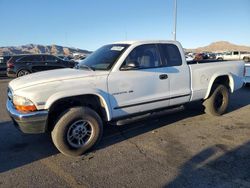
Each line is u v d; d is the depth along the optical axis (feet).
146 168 13.64
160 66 18.29
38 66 57.72
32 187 12.17
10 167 14.16
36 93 14.15
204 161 14.24
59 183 12.45
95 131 15.66
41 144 17.22
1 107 28.27
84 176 13.03
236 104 27.25
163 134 18.51
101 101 16.06
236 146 16.10
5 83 51.85
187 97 19.77
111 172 13.34
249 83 37.17
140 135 18.40
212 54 148.25
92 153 15.67
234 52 141.28
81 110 15.10
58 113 15.51
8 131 19.92
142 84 17.15
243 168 13.39
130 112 17.03
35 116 14.16
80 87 15.07
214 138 17.51
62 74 15.58
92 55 18.93
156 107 18.16
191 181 12.30
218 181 12.25
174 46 19.30
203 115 22.75
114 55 16.94
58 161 14.75
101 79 15.67
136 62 16.89
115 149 16.16
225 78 22.94
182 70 19.24
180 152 15.46
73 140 15.25
